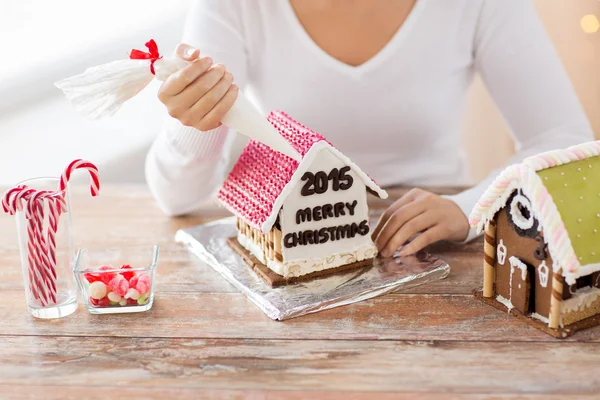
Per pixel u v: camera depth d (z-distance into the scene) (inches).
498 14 53.9
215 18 53.4
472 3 53.7
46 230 39.7
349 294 41.1
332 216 43.0
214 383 35.6
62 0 85.2
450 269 43.7
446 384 35.2
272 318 39.6
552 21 69.7
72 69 87.4
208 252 45.6
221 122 42.9
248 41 54.4
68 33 86.1
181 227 49.6
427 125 55.4
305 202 42.2
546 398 34.4
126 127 90.0
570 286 38.5
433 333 38.4
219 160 52.1
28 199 39.0
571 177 38.2
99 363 36.9
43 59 87.4
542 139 53.8
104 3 84.9
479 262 44.3
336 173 42.5
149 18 85.2
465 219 45.8
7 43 86.7
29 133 88.8
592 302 38.9
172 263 45.2
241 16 53.9
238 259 44.9
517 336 38.1
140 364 36.8
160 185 50.3
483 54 55.2
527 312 39.3
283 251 42.1
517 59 54.0
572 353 36.9
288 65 54.2
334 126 55.2
